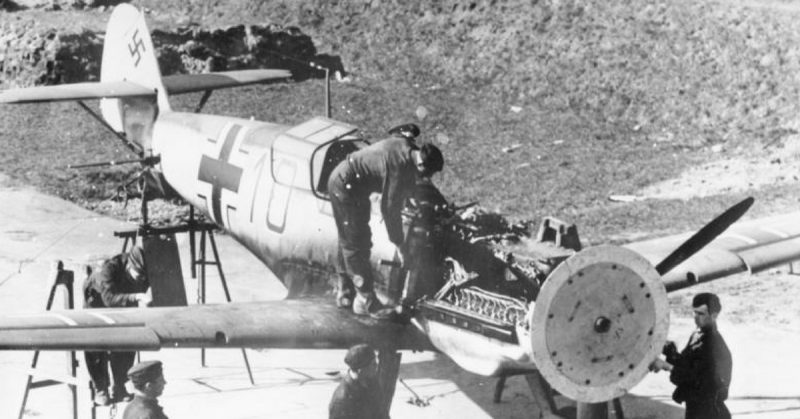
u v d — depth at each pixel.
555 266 7.51
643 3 29.88
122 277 9.80
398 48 30.83
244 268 15.41
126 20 14.04
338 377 10.62
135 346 7.50
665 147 23.86
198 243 16.78
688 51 27.56
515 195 20.11
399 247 8.16
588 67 28.03
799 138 22.94
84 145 21.70
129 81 13.98
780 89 25.38
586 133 24.97
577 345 6.87
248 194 10.95
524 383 10.38
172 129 12.73
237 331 8.01
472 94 27.91
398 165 7.97
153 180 12.95
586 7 30.30
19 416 8.82
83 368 10.74
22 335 7.21
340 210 8.34
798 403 9.60
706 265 9.06
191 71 27.36
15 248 15.73
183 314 8.20
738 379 10.27
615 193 20.20
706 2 29.47
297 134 10.48
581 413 7.23
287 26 30.03
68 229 17.02
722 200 18.81
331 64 29.25
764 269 9.11
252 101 25.86
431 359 11.26
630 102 26.36
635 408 9.62
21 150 21.30
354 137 10.13
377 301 8.48
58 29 26.11
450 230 8.02
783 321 12.29
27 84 25.12
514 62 29.02
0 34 26.22
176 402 9.78
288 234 10.24
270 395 10.02
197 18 32.22
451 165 22.27
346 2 33.28
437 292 8.14
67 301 8.95
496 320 7.39
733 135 24.25
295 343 8.11
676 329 12.02
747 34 27.48
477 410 9.63
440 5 32.06
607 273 6.82
